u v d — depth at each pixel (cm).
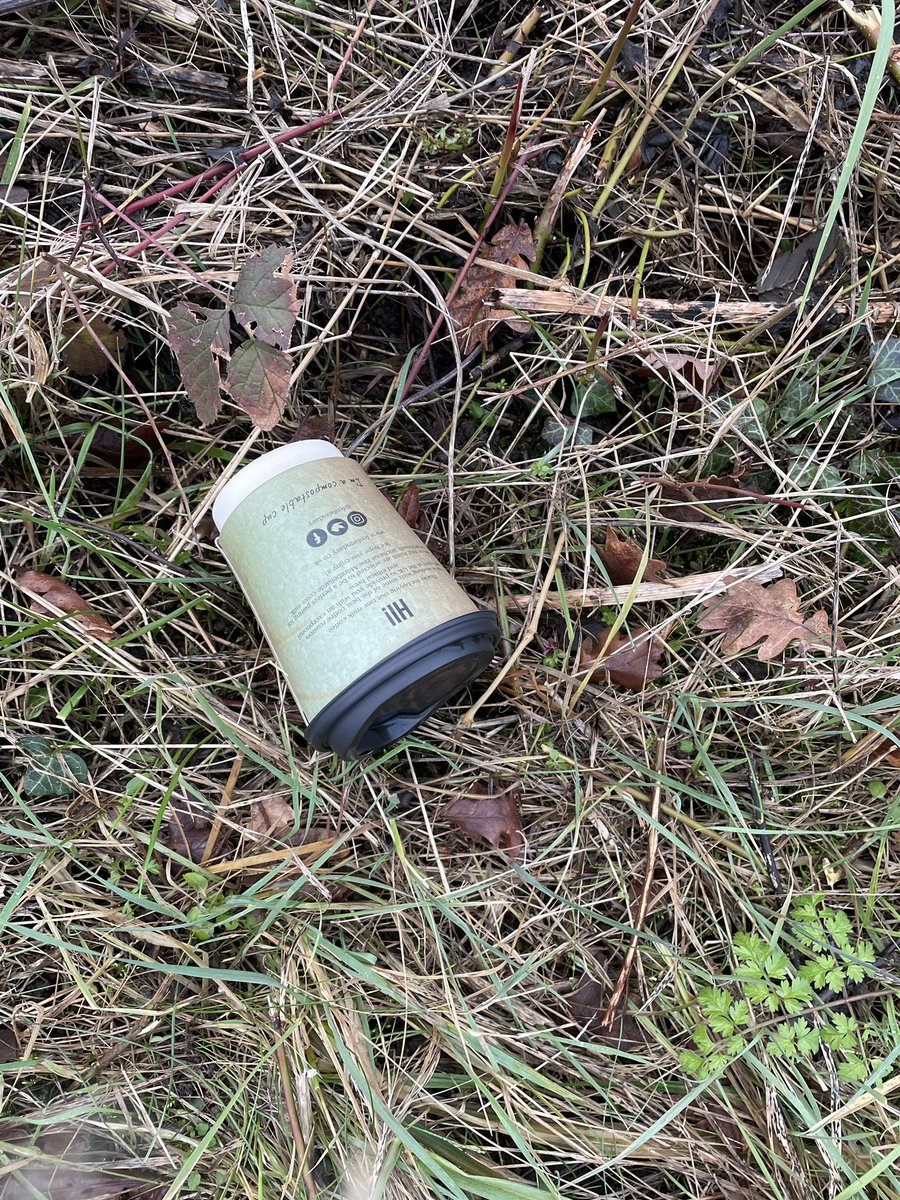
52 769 36
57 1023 35
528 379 38
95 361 37
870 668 39
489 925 38
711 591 39
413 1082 35
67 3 36
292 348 37
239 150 37
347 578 33
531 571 40
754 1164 36
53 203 36
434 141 37
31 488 37
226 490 35
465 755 39
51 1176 34
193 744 38
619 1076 36
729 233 40
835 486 39
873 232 40
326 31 38
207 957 36
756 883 38
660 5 38
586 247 38
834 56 39
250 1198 34
